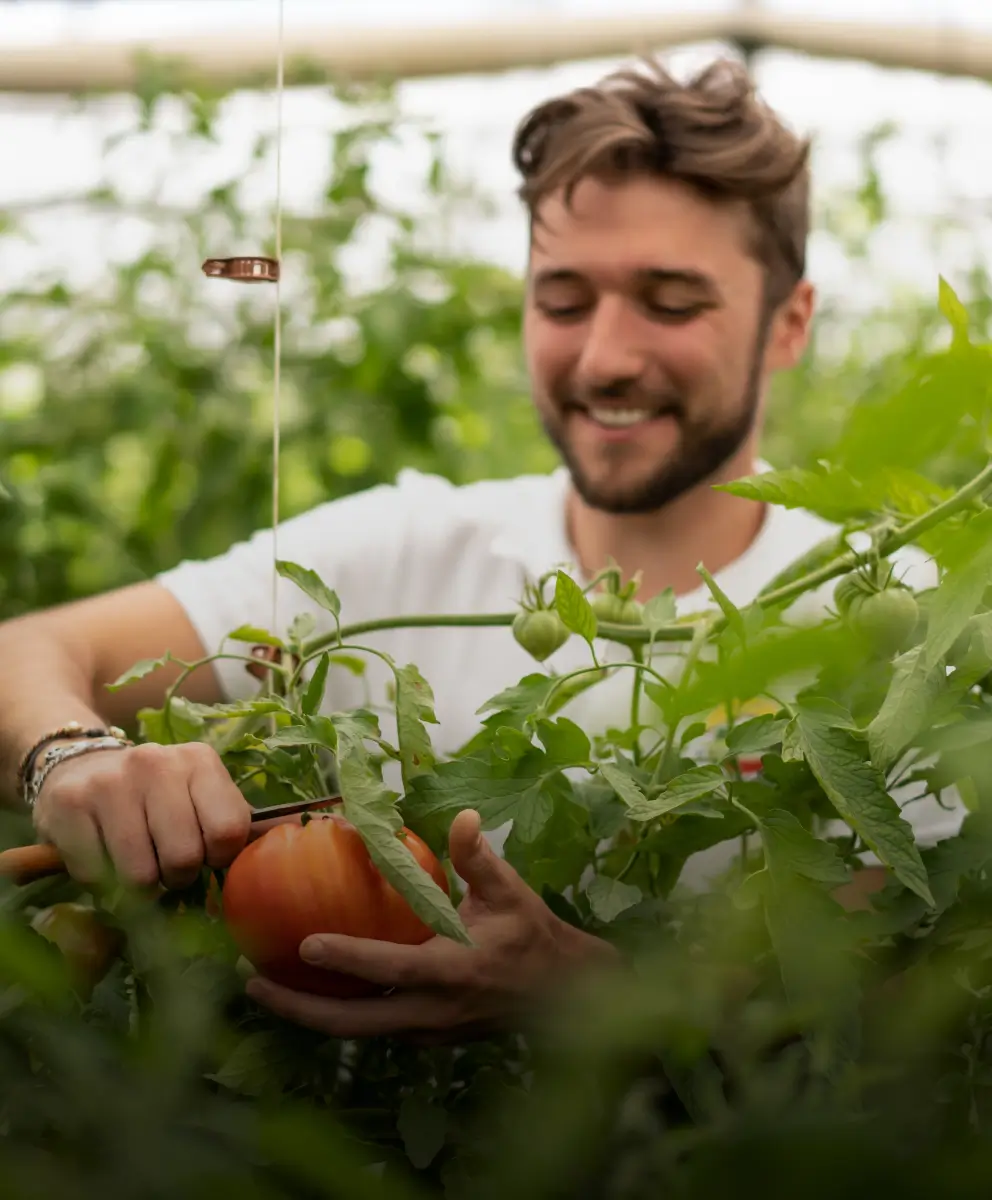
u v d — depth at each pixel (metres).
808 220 1.45
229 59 2.61
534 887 0.75
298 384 2.48
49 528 2.10
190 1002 0.57
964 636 0.67
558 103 1.33
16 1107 0.56
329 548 1.47
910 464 0.40
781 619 0.81
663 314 1.32
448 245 2.73
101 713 1.34
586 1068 0.48
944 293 0.58
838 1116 0.40
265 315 2.52
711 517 1.46
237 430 2.42
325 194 2.58
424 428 2.53
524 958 0.67
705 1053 0.58
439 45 2.66
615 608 0.87
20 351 2.52
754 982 0.65
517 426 2.85
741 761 0.93
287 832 0.70
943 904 0.65
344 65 2.63
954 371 0.40
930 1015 0.54
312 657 0.83
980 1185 0.33
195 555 2.38
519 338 2.68
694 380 1.34
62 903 0.76
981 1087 0.58
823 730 0.66
